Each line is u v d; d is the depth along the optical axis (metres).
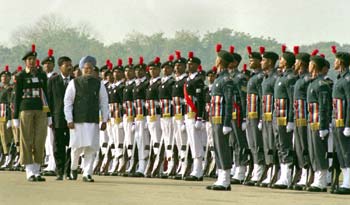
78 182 23.11
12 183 22.45
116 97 28.17
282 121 22.27
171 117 26.36
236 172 24.06
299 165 22.05
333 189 20.83
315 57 21.39
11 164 31.00
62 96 24.11
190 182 24.22
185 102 25.48
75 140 23.16
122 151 27.97
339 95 20.73
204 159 26.89
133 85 27.62
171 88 26.42
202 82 25.47
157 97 26.89
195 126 25.22
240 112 23.56
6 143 31.17
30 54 23.48
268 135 22.80
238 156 23.92
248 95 23.53
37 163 23.52
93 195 19.33
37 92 23.44
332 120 20.92
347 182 20.75
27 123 23.31
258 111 23.36
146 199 18.61
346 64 20.81
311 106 21.45
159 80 26.97
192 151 25.38
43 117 23.50
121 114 28.12
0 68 137.12
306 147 21.91
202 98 25.41
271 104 22.73
